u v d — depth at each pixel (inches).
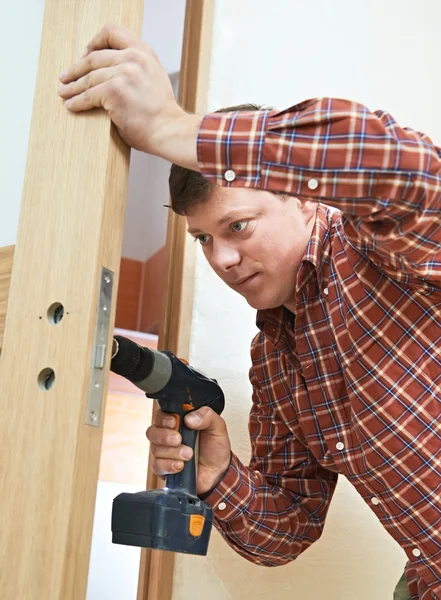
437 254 36.5
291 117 30.9
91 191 29.4
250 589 55.5
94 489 27.7
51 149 30.7
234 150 30.6
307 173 30.5
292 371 48.3
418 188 30.0
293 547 49.0
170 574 53.0
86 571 27.1
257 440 52.1
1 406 28.4
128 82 30.3
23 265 29.7
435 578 43.3
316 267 43.6
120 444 79.7
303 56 66.9
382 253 35.4
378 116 31.9
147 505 36.2
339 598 58.2
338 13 69.9
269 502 48.0
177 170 42.1
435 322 40.5
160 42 89.6
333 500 60.4
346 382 42.8
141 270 101.3
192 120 31.1
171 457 41.1
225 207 41.4
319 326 44.9
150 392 40.6
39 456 27.3
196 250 59.1
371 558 60.0
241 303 59.9
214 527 50.2
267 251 42.9
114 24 31.0
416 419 40.7
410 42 73.4
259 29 65.2
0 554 26.7
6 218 33.0
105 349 28.7
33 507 26.8
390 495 42.6
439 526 41.5
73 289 28.5
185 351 57.0
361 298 41.1
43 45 32.4
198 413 42.2
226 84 62.5
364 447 42.3
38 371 28.2
